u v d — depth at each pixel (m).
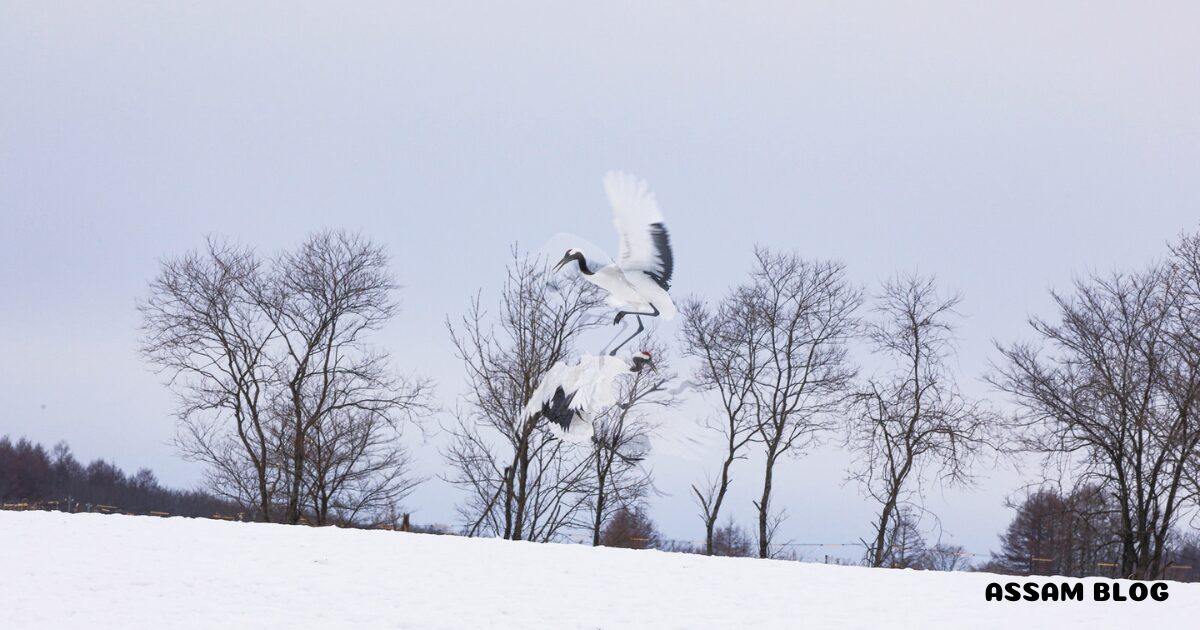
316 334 120.94
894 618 47.25
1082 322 104.31
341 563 56.31
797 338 117.56
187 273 121.06
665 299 42.06
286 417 120.81
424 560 58.03
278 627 43.38
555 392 40.22
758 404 116.56
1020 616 48.25
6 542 58.78
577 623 45.06
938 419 111.31
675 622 45.59
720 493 114.56
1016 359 109.12
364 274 123.56
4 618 43.72
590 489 114.62
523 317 115.12
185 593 48.66
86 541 60.03
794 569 59.31
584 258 43.38
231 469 124.31
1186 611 50.09
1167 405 100.81
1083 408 103.44
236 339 120.06
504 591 50.75
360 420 121.62
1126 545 99.94
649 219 42.25
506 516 114.25
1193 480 96.50
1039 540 131.75
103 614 44.72
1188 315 102.75
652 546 122.12
